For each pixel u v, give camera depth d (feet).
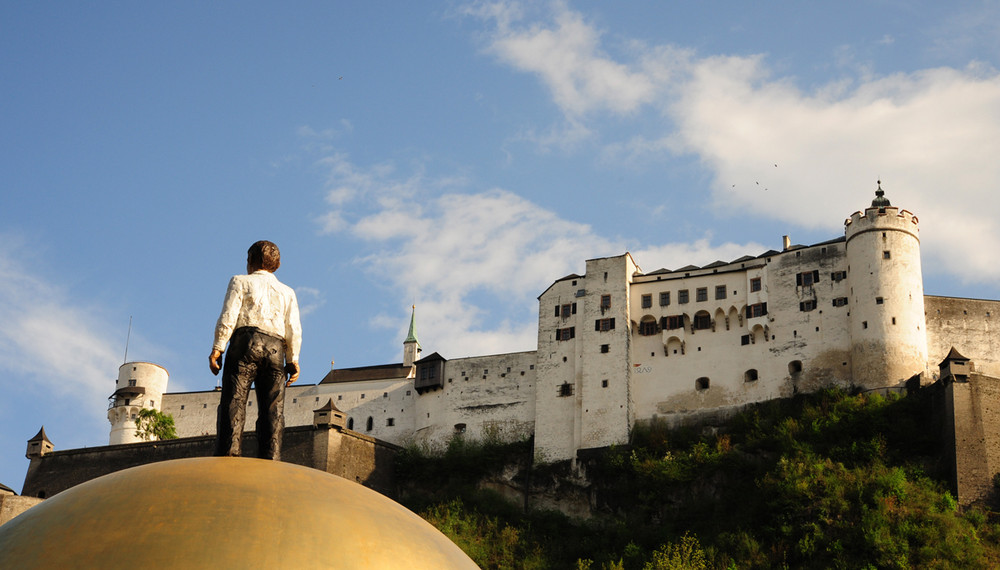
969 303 354.13
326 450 336.08
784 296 362.74
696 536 307.58
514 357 384.47
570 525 345.31
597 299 379.76
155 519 24.52
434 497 357.20
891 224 352.90
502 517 341.82
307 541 24.63
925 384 328.29
